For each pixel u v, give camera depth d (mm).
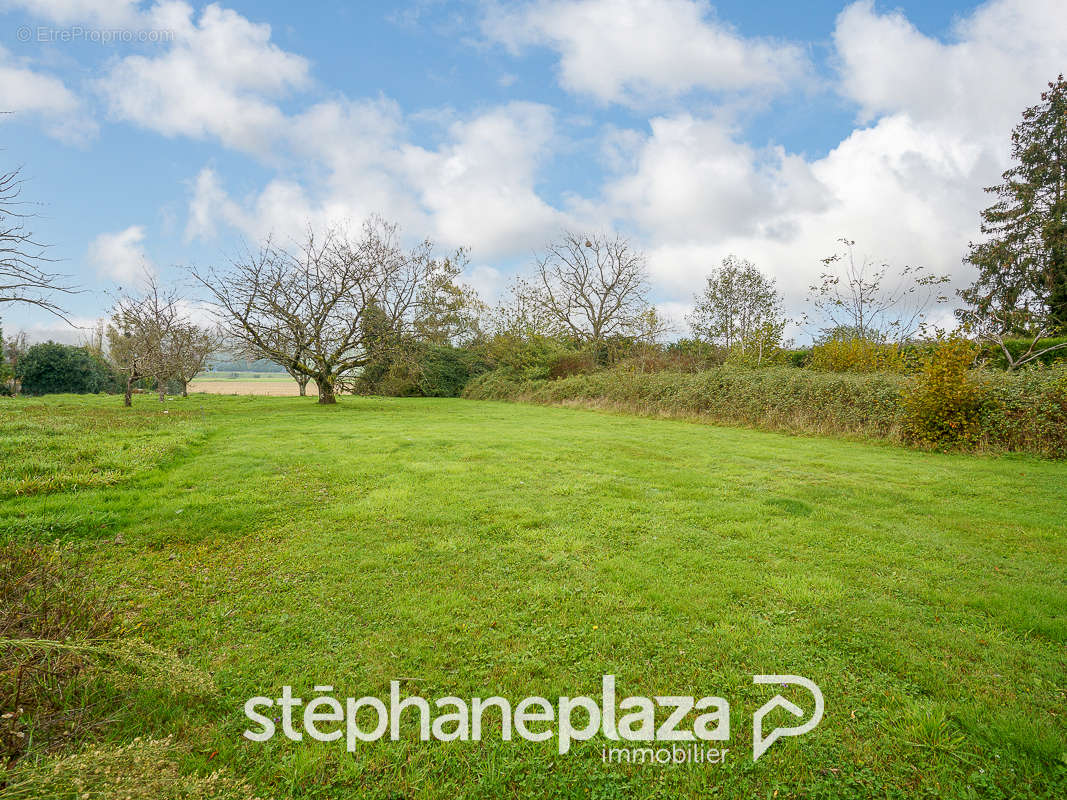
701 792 2264
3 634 2598
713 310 28750
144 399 26797
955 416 10914
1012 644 3385
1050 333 19297
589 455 10047
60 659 2611
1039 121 23562
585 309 34812
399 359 22719
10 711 2311
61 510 5742
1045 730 2562
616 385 22078
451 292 30156
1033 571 4570
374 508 6277
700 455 10234
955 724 2650
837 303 20172
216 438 11695
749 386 16312
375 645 3361
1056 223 22094
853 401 13383
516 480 7758
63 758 2025
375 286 21609
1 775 1779
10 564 3445
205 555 4867
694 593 4082
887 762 2412
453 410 21266
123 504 6102
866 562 4734
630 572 4480
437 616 3725
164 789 1908
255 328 20297
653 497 6922
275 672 3078
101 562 4641
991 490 7434
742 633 3500
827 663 3176
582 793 2264
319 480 7613
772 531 5559
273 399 27188
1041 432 9977
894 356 16297
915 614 3781
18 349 37000
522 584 4270
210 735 2547
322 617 3717
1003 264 24297
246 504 6324
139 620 3594
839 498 6957
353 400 27250
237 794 2080
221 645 3344
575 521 5875
